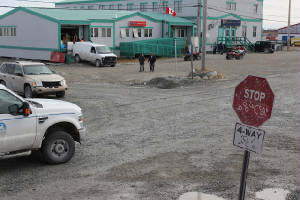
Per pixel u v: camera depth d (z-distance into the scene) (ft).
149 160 27.91
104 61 116.88
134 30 154.10
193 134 36.11
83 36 140.77
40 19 134.82
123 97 60.95
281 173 25.12
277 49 201.67
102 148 31.40
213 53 177.17
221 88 69.87
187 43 171.32
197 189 22.25
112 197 21.09
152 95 63.00
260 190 22.08
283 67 110.63
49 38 132.46
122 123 41.52
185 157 28.63
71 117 27.53
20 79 58.03
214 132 36.83
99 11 157.28
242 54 142.82
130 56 146.30
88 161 27.81
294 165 26.78
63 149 27.27
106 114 46.85
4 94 24.67
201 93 64.28
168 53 158.20
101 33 143.23
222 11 186.09
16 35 148.15
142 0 199.31
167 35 165.78
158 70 105.70
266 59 141.49
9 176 24.62
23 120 24.89
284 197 21.04
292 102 54.19
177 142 33.17
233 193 21.65
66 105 27.89
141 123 41.42
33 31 139.03
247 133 14.01
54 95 62.85
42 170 25.80
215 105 52.31
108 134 36.42
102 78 91.20
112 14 152.66
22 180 23.85
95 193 21.68
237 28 195.83
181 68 109.81
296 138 34.60
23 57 146.00
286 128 38.68
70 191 21.99
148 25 159.74
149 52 150.51
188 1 178.60
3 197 21.09
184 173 25.05
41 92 56.39
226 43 184.24
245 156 14.17
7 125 24.21
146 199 20.80
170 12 169.27
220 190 22.09
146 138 34.73
